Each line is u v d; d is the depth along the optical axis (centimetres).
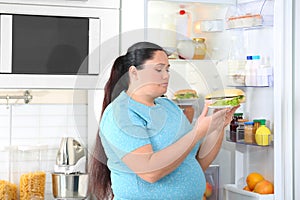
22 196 249
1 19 223
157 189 133
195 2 251
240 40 269
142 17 240
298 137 236
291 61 237
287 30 236
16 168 255
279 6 234
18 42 225
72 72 231
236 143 262
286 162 238
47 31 228
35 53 227
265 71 242
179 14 262
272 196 238
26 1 225
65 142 251
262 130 240
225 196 263
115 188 135
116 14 236
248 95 266
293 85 238
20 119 266
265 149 254
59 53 230
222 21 266
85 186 246
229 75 259
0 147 258
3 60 223
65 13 229
